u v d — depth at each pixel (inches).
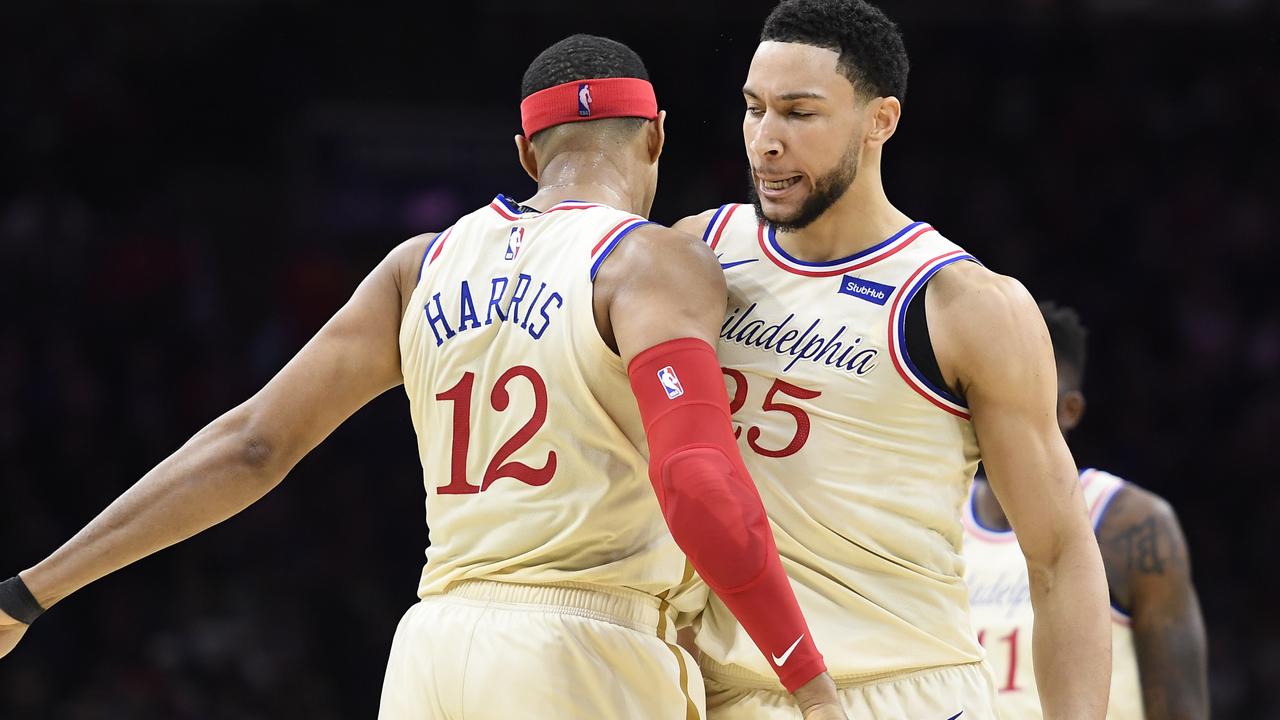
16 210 927.0
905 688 219.0
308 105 1001.5
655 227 206.2
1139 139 1073.5
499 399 207.9
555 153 222.2
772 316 225.1
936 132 1073.5
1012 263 1036.5
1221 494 946.1
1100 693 207.5
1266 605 885.2
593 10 1012.5
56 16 986.7
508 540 205.9
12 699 708.7
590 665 200.4
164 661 735.1
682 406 190.1
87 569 217.3
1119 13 1082.1
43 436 831.1
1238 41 1083.9
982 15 1079.6
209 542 789.9
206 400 869.2
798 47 212.7
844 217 223.5
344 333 222.8
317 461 843.4
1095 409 993.5
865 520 217.6
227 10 1003.3
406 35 1010.1
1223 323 1016.9
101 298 889.5
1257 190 1064.2
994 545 320.5
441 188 1005.2
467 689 202.7
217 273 925.8
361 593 797.9
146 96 986.1
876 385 217.5
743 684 225.1
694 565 185.9
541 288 207.5
